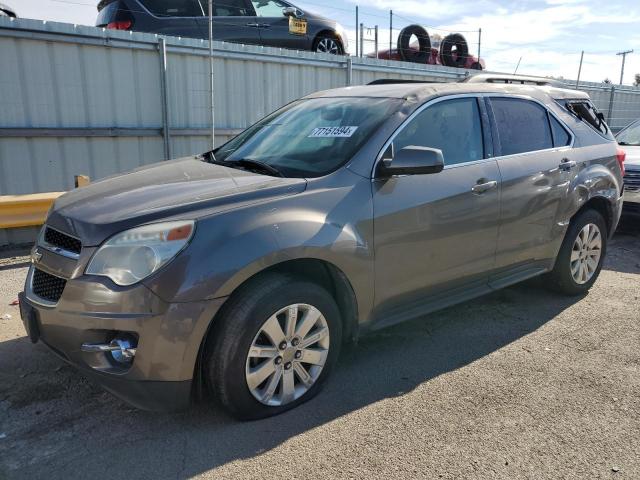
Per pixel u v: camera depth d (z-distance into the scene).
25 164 7.78
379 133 3.53
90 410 3.14
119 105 8.38
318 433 2.93
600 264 5.21
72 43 7.81
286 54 9.92
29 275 3.24
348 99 4.09
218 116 9.42
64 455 2.74
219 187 3.13
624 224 8.05
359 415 3.11
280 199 3.05
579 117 5.05
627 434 2.95
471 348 4.00
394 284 3.51
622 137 9.28
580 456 2.76
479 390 3.40
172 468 2.65
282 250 2.89
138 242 2.71
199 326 2.71
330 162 3.43
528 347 4.03
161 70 8.59
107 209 2.97
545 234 4.52
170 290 2.65
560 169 4.56
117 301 2.66
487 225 3.99
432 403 3.24
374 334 4.23
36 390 3.34
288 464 2.68
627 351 3.98
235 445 2.82
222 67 9.30
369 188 3.35
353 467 2.66
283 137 3.96
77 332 2.77
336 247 3.11
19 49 7.47
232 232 2.81
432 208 3.61
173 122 8.95
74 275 2.78
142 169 3.92
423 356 3.87
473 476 2.61
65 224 2.99
